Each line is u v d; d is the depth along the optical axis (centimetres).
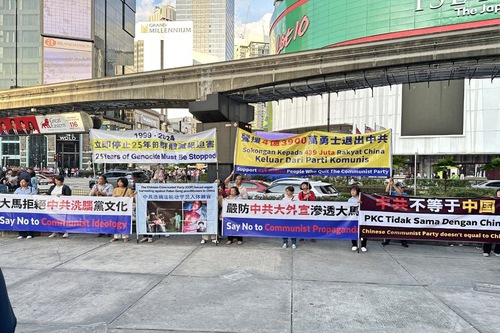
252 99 3058
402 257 756
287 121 7212
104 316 447
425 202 800
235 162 955
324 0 6181
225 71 2777
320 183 1328
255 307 479
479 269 671
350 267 676
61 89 3497
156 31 18112
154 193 869
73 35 6750
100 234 955
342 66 2411
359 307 482
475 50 2084
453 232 791
